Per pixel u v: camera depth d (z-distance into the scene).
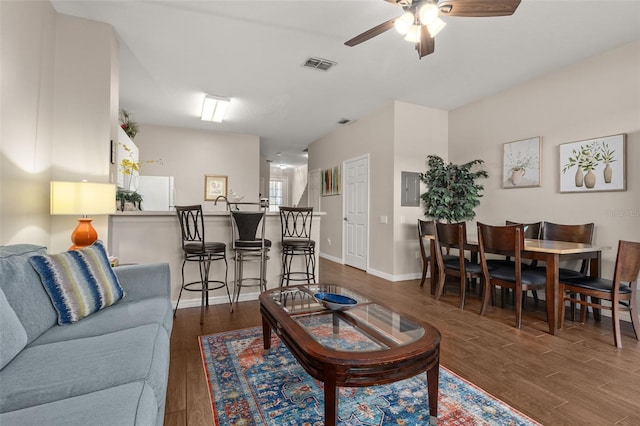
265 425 1.52
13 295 1.35
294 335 1.50
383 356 1.30
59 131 2.62
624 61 3.09
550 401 1.75
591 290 2.64
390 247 4.75
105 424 0.86
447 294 3.95
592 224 3.17
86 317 1.69
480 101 4.59
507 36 2.95
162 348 1.42
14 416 0.88
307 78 3.93
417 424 1.54
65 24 2.67
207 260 3.13
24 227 2.16
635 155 3.02
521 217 4.03
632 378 2.00
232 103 4.82
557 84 3.65
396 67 3.62
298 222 3.81
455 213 4.45
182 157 6.23
